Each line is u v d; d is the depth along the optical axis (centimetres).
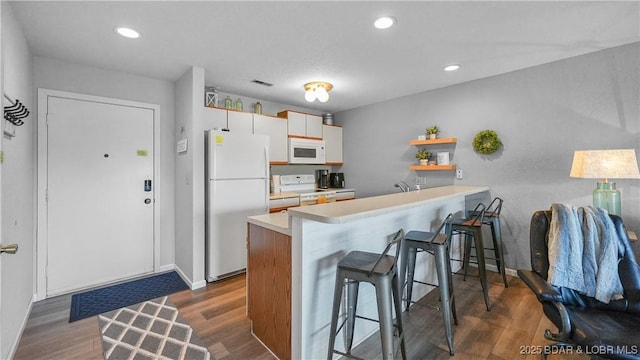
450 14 199
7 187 179
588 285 170
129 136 312
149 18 201
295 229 171
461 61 285
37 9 188
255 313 211
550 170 292
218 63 283
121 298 269
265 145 340
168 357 187
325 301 183
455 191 282
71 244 283
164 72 307
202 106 297
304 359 171
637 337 142
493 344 199
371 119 456
